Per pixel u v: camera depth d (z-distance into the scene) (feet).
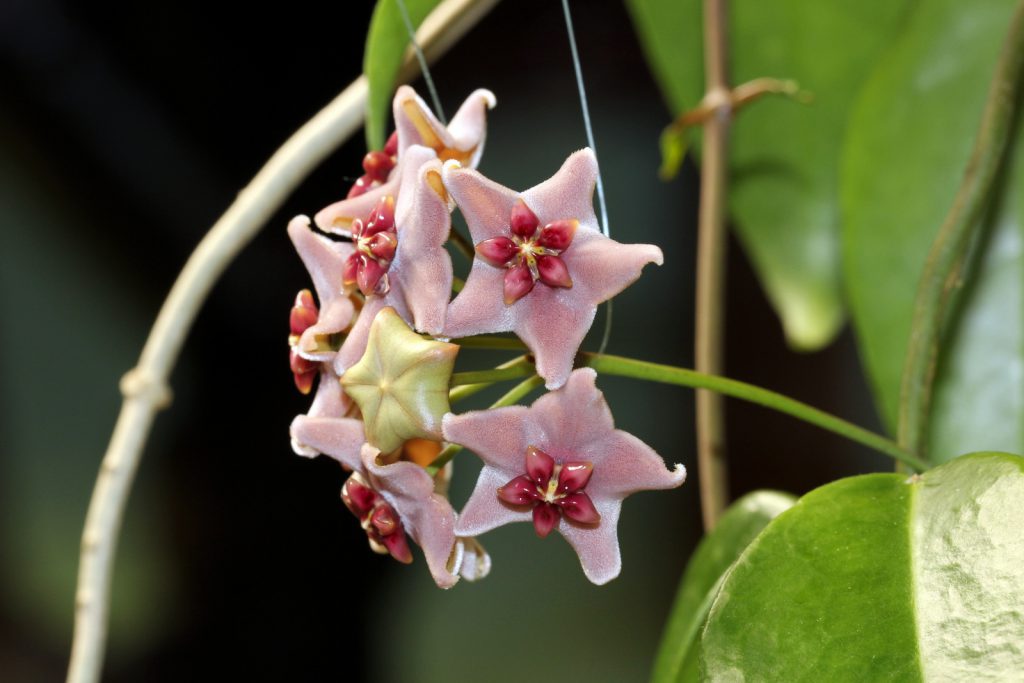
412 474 1.15
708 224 1.39
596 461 1.15
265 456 2.35
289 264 2.23
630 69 2.34
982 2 1.33
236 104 2.16
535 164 2.41
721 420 1.36
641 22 1.46
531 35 2.31
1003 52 1.22
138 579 2.38
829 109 1.45
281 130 2.20
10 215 2.26
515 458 1.15
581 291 1.14
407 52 1.34
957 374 1.31
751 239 1.46
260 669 2.38
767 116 1.45
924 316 1.22
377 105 1.26
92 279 2.34
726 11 1.39
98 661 1.36
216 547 2.37
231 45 2.10
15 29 1.99
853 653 1.13
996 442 1.30
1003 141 1.21
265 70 2.14
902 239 1.33
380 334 1.14
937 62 1.33
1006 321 1.31
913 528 1.15
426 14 1.25
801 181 1.45
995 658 1.11
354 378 1.15
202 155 2.19
